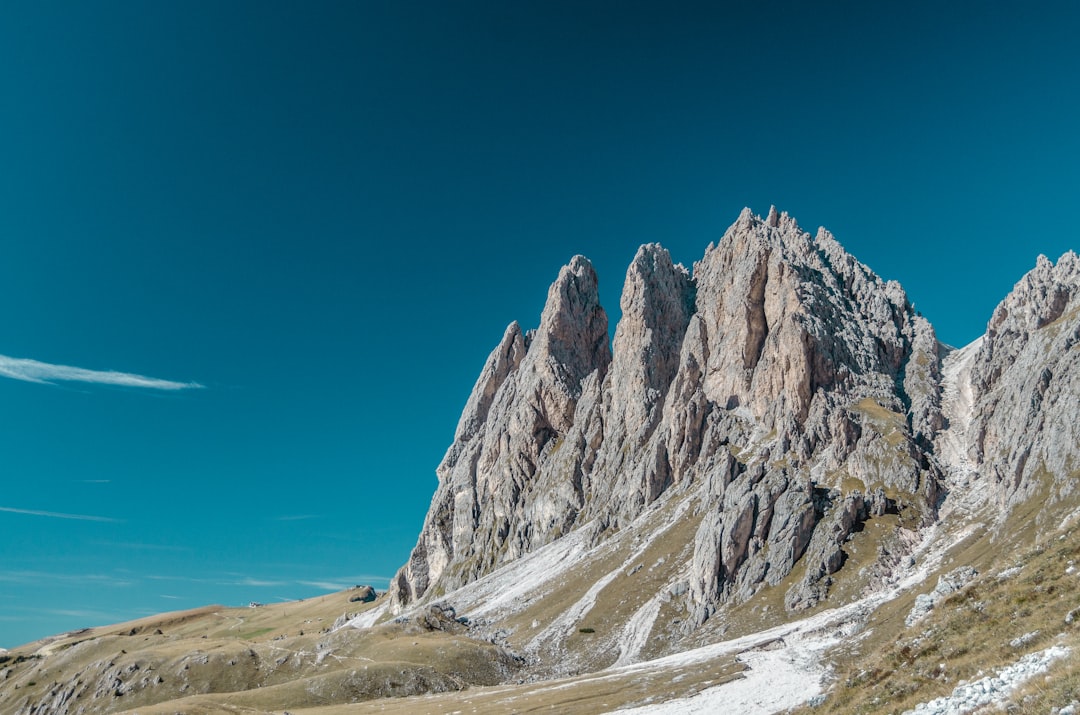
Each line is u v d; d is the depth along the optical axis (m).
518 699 123.75
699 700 94.44
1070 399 139.25
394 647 193.12
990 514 153.38
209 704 152.62
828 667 97.94
